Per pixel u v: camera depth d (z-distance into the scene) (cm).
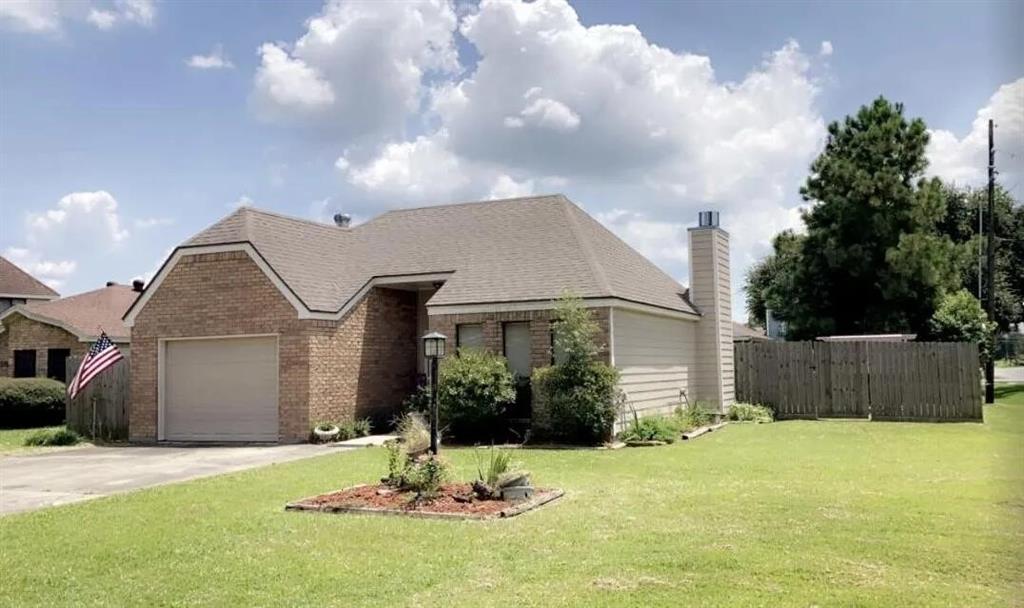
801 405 2377
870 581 645
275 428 1905
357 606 614
